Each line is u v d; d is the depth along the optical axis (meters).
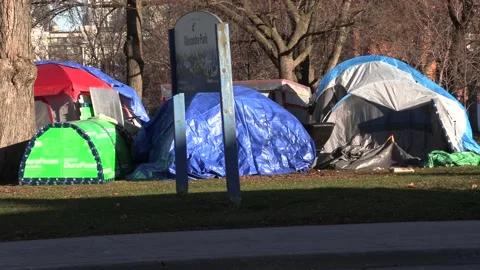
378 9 33.41
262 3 34.38
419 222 11.93
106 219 12.61
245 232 11.31
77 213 13.36
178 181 15.60
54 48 64.88
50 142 20.44
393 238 10.54
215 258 9.43
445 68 33.53
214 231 11.47
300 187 17.03
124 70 63.09
